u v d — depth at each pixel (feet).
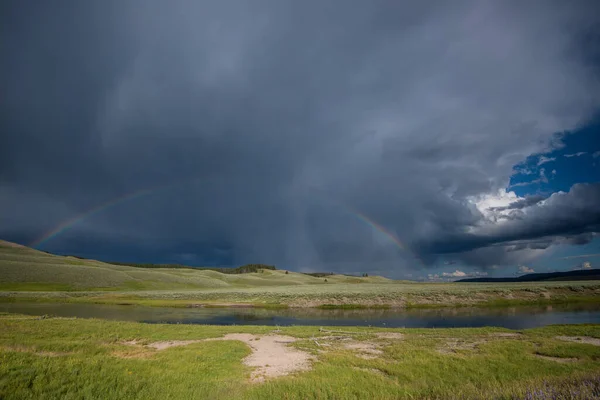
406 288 312.09
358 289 302.25
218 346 60.90
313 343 68.85
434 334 81.35
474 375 43.78
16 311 139.23
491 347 62.28
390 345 67.21
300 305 191.11
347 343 69.92
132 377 35.99
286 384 36.60
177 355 51.65
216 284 476.54
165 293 257.34
